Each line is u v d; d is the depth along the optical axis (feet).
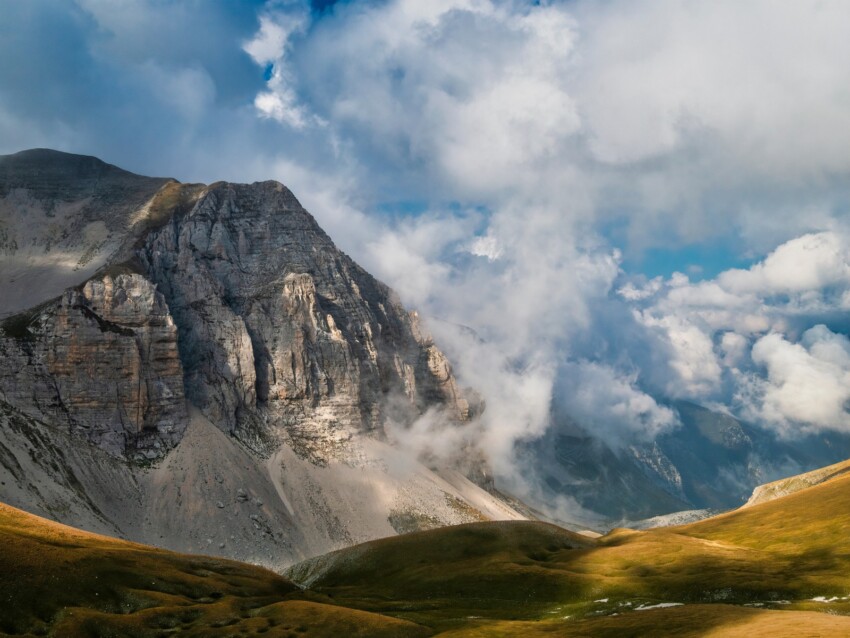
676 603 489.67
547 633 417.08
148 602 488.44
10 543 501.97
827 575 517.55
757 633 328.29
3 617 424.87
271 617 483.51
